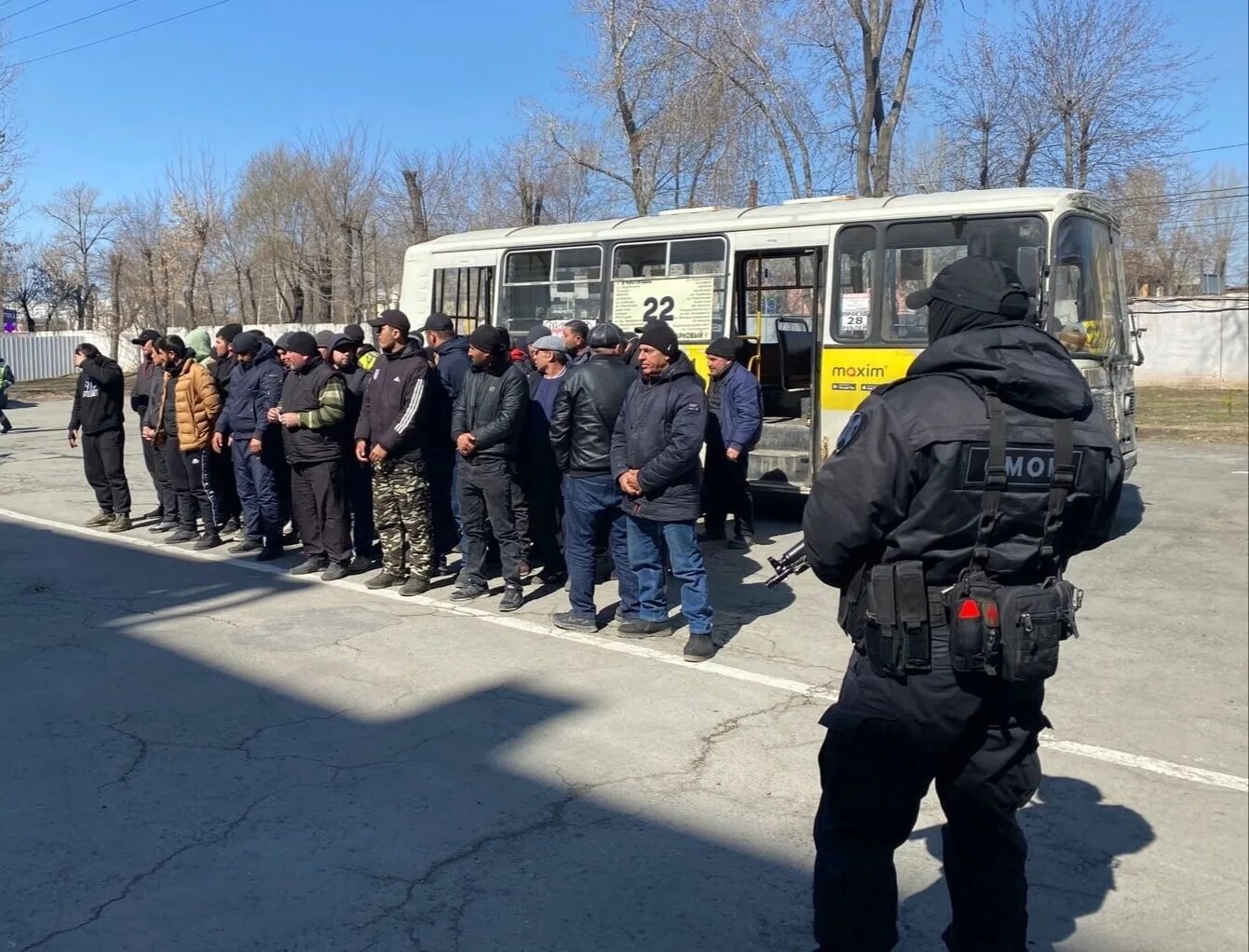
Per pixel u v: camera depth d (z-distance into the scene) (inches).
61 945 124.8
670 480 235.6
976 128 1019.9
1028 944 130.9
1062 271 369.4
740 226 422.0
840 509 102.5
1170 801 170.6
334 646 250.7
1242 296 1381.6
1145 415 957.8
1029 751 106.4
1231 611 291.7
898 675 102.0
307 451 315.0
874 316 397.4
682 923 132.6
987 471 99.1
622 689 220.7
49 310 2568.9
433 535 323.0
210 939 127.0
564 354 313.4
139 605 287.9
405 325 296.4
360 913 133.5
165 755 182.4
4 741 186.9
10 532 399.2
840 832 107.4
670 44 930.7
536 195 1186.6
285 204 1604.3
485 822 159.3
